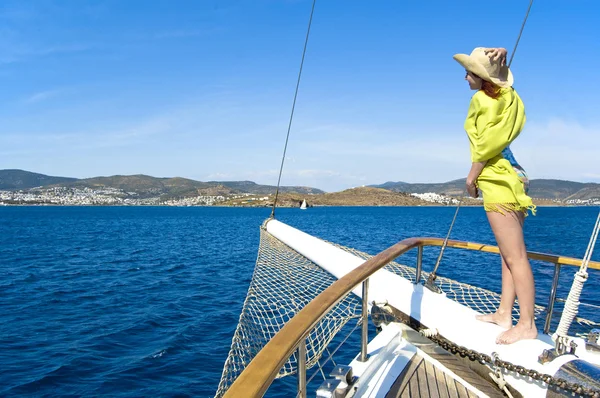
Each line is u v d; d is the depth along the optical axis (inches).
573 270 679.1
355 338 384.5
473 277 679.1
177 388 328.8
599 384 98.8
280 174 330.3
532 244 1161.4
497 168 126.1
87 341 427.5
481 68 122.5
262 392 49.9
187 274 818.2
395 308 160.4
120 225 2753.4
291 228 288.0
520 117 123.3
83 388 328.8
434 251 1022.4
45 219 3678.6
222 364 370.9
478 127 124.6
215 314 518.0
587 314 378.9
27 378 344.2
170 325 476.4
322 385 114.2
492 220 127.2
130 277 791.1
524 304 126.8
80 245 1432.1
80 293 652.1
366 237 1679.4
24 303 590.2
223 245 1407.5
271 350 58.9
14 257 1112.2
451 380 134.3
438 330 144.1
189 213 5718.5
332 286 87.9
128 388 328.8
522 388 119.3
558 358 111.6
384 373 132.8
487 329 136.6
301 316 71.3
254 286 199.3
